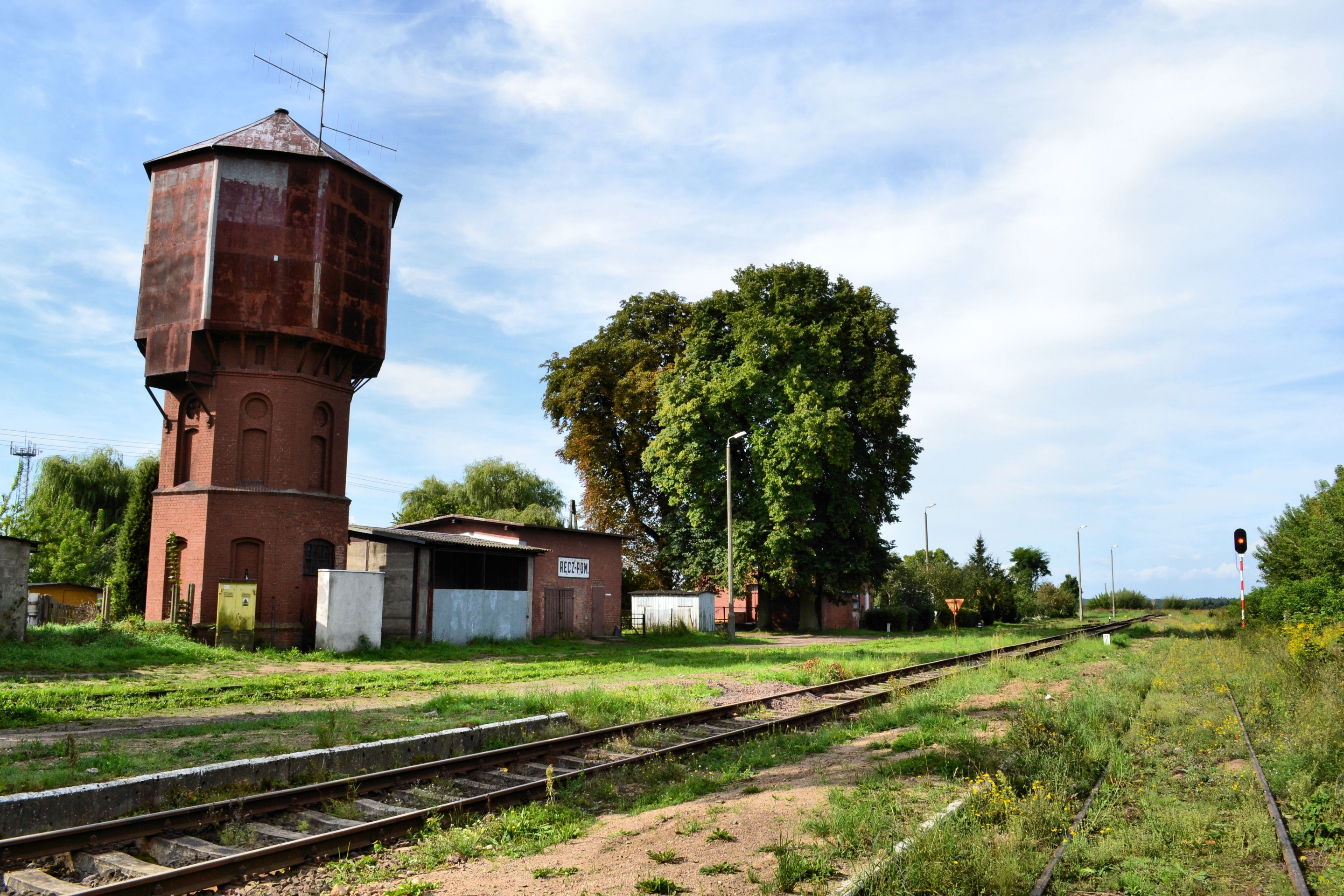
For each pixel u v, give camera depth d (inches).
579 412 1925.4
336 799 358.0
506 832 327.0
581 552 1590.8
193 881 260.4
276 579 1131.9
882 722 594.2
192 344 1133.1
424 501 2417.6
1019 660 1000.9
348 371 1251.8
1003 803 321.7
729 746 514.0
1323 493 1360.7
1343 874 256.2
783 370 1692.9
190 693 681.6
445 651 1170.0
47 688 673.6
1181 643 1191.6
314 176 1200.2
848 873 267.4
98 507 1959.9
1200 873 262.1
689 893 256.8
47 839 276.5
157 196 1202.6
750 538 1681.8
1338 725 448.8
